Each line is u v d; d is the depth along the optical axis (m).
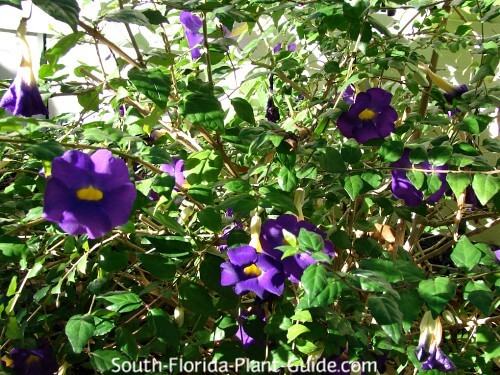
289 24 0.62
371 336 0.41
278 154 0.39
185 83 0.49
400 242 0.54
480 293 0.35
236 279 0.35
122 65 0.42
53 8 0.29
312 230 0.37
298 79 0.60
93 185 0.30
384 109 0.44
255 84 0.64
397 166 0.43
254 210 0.39
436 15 0.57
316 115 0.49
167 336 0.37
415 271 0.36
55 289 0.41
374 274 0.32
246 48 0.58
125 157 0.36
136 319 0.42
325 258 0.31
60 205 0.29
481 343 0.43
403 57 0.48
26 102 0.34
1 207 0.45
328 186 0.46
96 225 0.30
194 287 0.39
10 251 0.37
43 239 0.45
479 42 0.53
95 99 0.46
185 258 0.40
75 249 0.43
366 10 0.41
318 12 0.44
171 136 0.50
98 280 0.41
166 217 0.38
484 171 0.40
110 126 0.48
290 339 0.36
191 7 0.40
